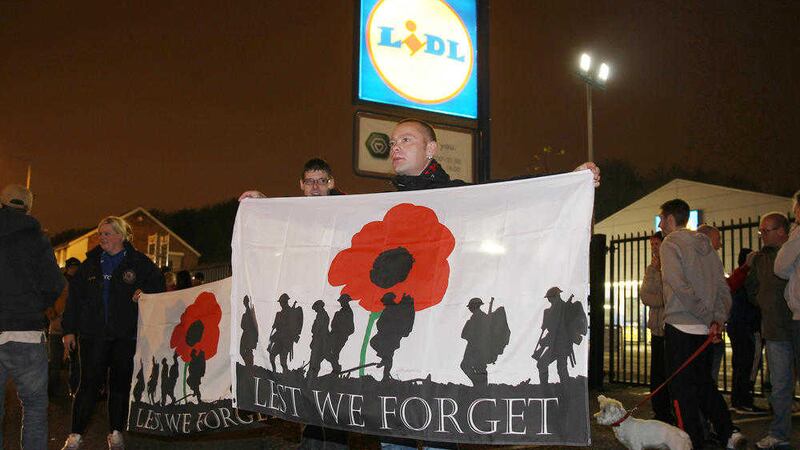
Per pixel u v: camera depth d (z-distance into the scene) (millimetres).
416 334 3275
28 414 4555
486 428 3006
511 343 3039
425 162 3734
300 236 3787
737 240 19203
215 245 70562
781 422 5477
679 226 5590
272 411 3619
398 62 7969
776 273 5156
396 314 3355
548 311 3004
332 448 3857
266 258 3873
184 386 5387
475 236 3271
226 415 5121
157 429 5488
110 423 5637
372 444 5805
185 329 5492
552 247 3070
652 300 6730
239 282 3914
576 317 2941
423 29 8125
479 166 8258
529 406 2961
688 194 24922
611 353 9609
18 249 4488
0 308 4410
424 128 3705
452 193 3391
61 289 4707
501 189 3271
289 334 3645
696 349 5145
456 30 8312
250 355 3777
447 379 3143
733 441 5285
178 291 5602
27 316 4492
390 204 3562
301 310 3646
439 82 8141
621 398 8164
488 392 3035
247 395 3744
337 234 3670
